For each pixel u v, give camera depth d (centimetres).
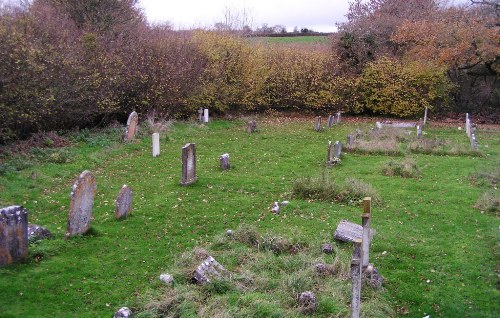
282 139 2345
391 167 1697
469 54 3269
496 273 935
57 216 1151
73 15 2866
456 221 1221
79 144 1895
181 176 1548
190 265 872
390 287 874
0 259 845
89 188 1029
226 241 1004
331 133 2583
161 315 720
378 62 3450
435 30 3338
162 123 2438
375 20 3844
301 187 1384
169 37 2948
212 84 3033
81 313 735
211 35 3259
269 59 3528
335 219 1196
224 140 2264
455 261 982
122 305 761
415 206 1328
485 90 3603
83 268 879
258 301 726
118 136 2069
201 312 704
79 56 2111
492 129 2956
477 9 3525
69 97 2003
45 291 791
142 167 1666
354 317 691
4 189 1292
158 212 1205
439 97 3497
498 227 1177
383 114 3572
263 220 1179
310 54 3550
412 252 1022
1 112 1689
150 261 927
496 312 802
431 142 2197
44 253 911
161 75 2614
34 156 1634
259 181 1525
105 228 1077
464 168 1806
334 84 3481
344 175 1653
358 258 696
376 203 1336
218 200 1323
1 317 704
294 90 3519
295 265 884
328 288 797
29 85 1764
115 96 2292
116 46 2472
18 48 1712
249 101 3362
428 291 866
